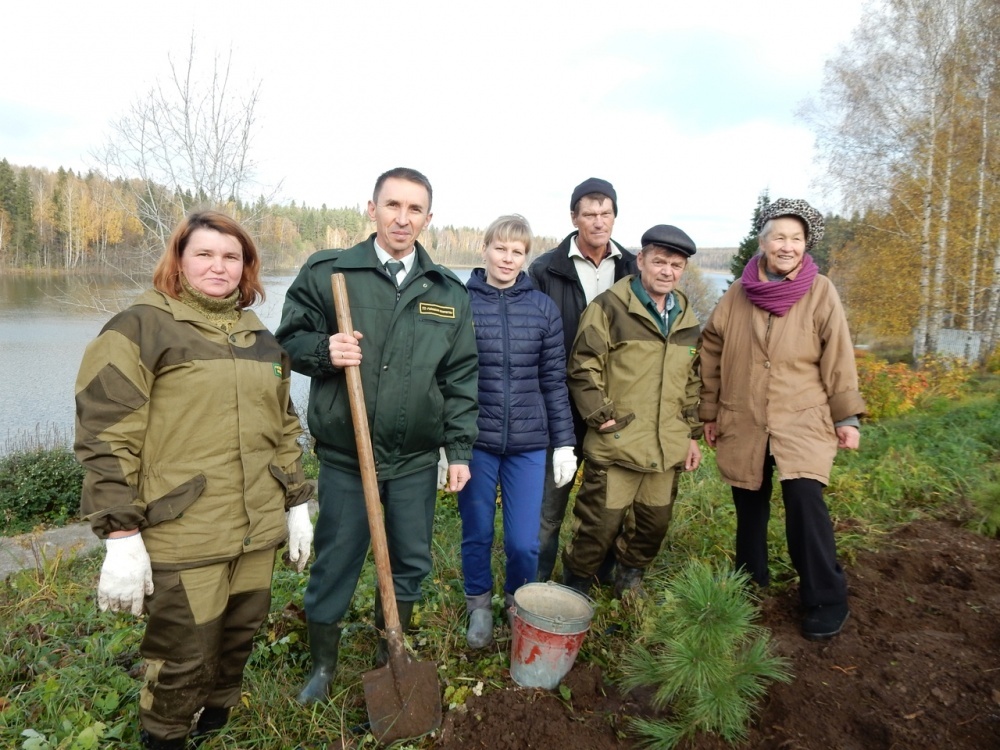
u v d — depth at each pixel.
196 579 1.96
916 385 11.09
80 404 1.84
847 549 3.53
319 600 2.51
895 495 4.53
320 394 2.46
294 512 2.30
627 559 3.18
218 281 2.03
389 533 2.62
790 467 2.72
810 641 2.64
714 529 4.00
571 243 3.34
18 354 22.23
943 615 2.79
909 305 19.03
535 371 2.91
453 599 3.28
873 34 18.77
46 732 2.30
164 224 14.62
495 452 2.86
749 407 2.88
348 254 2.47
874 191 18.95
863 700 2.25
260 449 2.10
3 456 12.39
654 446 2.93
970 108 17.53
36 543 5.75
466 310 2.63
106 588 1.80
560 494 3.33
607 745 2.21
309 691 2.50
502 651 2.84
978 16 17.42
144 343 1.91
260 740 2.27
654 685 2.44
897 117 18.47
